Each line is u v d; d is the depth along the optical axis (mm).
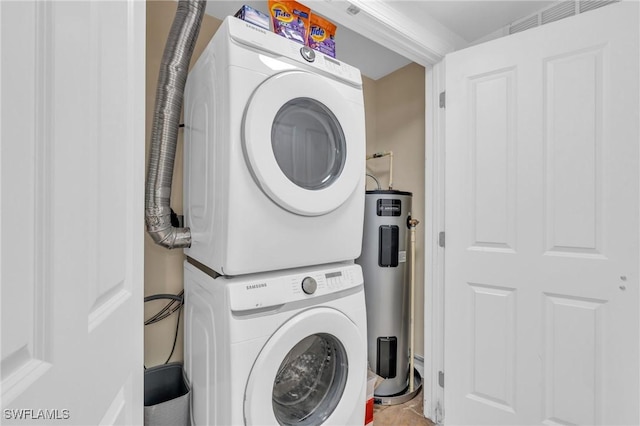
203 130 1140
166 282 1522
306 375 1245
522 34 1381
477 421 1494
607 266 1180
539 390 1331
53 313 377
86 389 451
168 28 1518
